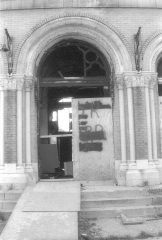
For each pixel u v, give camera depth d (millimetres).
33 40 10445
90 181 10656
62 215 7387
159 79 10961
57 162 11664
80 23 10562
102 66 11273
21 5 10492
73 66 13031
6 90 10227
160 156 10562
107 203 8656
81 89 15047
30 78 10383
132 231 7383
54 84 11008
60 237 6469
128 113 10281
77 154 10867
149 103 10391
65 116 15250
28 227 6871
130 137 10148
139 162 10008
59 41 11039
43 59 11047
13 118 10156
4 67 10352
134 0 10688
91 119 10977
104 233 7281
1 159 10023
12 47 10383
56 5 10523
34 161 10414
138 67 10305
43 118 13820
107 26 10523
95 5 10562
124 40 10500
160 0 10805
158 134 10617
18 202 8125
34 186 9594
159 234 7184
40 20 10547
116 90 10688
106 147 10859
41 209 7676
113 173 10742
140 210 8398
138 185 9750
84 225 7785
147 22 10688
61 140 14914
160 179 10180
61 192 8805
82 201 8625
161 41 10617
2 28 10539
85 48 11367
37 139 10602
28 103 10414
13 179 9773
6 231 6715
